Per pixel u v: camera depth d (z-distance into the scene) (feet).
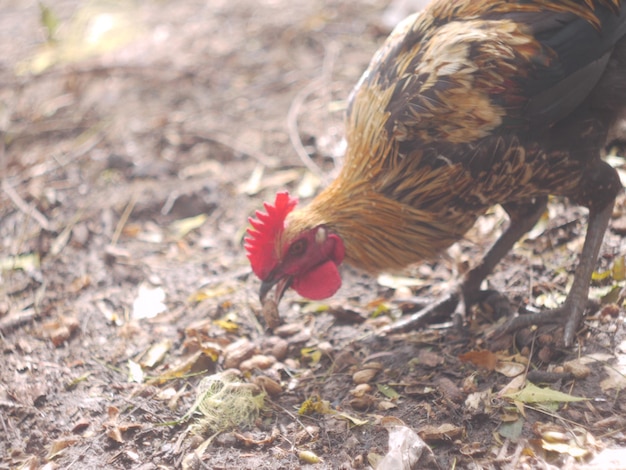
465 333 19.49
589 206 18.15
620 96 17.37
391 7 35.14
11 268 24.13
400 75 17.29
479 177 16.87
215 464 16.76
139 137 29.48
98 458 17.38
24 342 21.22
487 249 21.84
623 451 15.03
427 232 17.70
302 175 26.76
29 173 28.17
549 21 16.74
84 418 18.51
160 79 32.83
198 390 18.89
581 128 17.20
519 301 20.12
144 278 23.47
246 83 32.01
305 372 19.44
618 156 23.53
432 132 16.69
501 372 17.83
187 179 27.32
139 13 38.83
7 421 18.67
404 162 17.06
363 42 33.27
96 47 35.83
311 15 35.96
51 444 17.98
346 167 18.04
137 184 27.27
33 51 36.40
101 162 28.43
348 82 30.76
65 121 30.96
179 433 17.80
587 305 18.72
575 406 16.48
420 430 16.56
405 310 21.13
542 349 18.01
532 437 16.03
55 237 25.35
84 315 22.16
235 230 25.05
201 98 31.42
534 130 16.76
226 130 29.43
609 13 17.01
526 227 19.77
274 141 28.50
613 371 17.02
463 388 17.53
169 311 22.08
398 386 18.25
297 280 18.25
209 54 34.24
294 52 33.53
